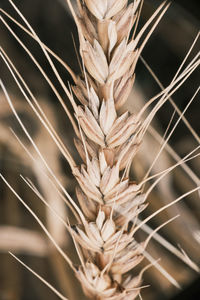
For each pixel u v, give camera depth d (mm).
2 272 281
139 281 179
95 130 163
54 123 340
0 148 327
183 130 358
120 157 165
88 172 165
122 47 159
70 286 274
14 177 324
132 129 164
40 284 278
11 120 336
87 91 165
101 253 171
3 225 293
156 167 315
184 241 289
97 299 174
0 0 389
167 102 373
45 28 396
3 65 364
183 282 259
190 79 378
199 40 364
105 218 170
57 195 299
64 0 361
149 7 350
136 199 171
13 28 390
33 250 284
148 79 383
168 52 382
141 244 175
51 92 369
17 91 353
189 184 320
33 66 374
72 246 291
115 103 166
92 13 158
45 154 316
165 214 298
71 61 384
